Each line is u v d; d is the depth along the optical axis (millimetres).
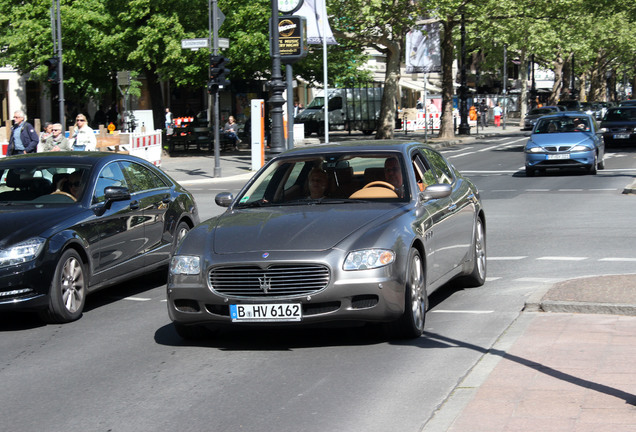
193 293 8023
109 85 43312
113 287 12164
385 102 52250
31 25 39312
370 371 7270
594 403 5922
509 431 5445
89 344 8789
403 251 8047
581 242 14336
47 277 9570
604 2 61969
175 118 56344
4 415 6480
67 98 50812
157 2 38781
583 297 9156
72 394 6977
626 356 7145
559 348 7512
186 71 39281
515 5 53406
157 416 6301
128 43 39844
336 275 7762
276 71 30438
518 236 15312
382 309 7836
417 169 9617
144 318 10000
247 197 9383
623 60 101688
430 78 86688
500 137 61531
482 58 101750
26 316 10500
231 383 7105
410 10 47031
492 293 10539
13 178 10812
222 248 8102
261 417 6176
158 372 7555
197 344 8562
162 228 11914
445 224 9445
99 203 10680
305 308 7836
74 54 39344
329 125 62031
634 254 12945
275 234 8156
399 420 5965
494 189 24172
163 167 35281
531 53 76188
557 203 20219
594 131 28141
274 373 7363
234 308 7887
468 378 6789
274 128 30703
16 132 23547
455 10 48938
